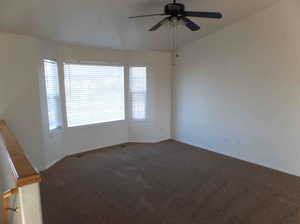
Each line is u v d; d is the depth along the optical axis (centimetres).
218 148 427
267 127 344
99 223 211
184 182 300
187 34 404
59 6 259
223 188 282
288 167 325
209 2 302
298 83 302
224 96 404
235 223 210
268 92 337
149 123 497
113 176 320
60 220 215
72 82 403
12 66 303
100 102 445
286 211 229
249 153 375
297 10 294
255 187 284
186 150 444
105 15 297
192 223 211
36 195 123
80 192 272
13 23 277
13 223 164
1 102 298
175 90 507
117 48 444
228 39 385
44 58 343
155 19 322
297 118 308
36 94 328
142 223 211
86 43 394
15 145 188
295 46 300
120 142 488
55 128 383
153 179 310
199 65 444
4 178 248
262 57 339
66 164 368
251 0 303
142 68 480
